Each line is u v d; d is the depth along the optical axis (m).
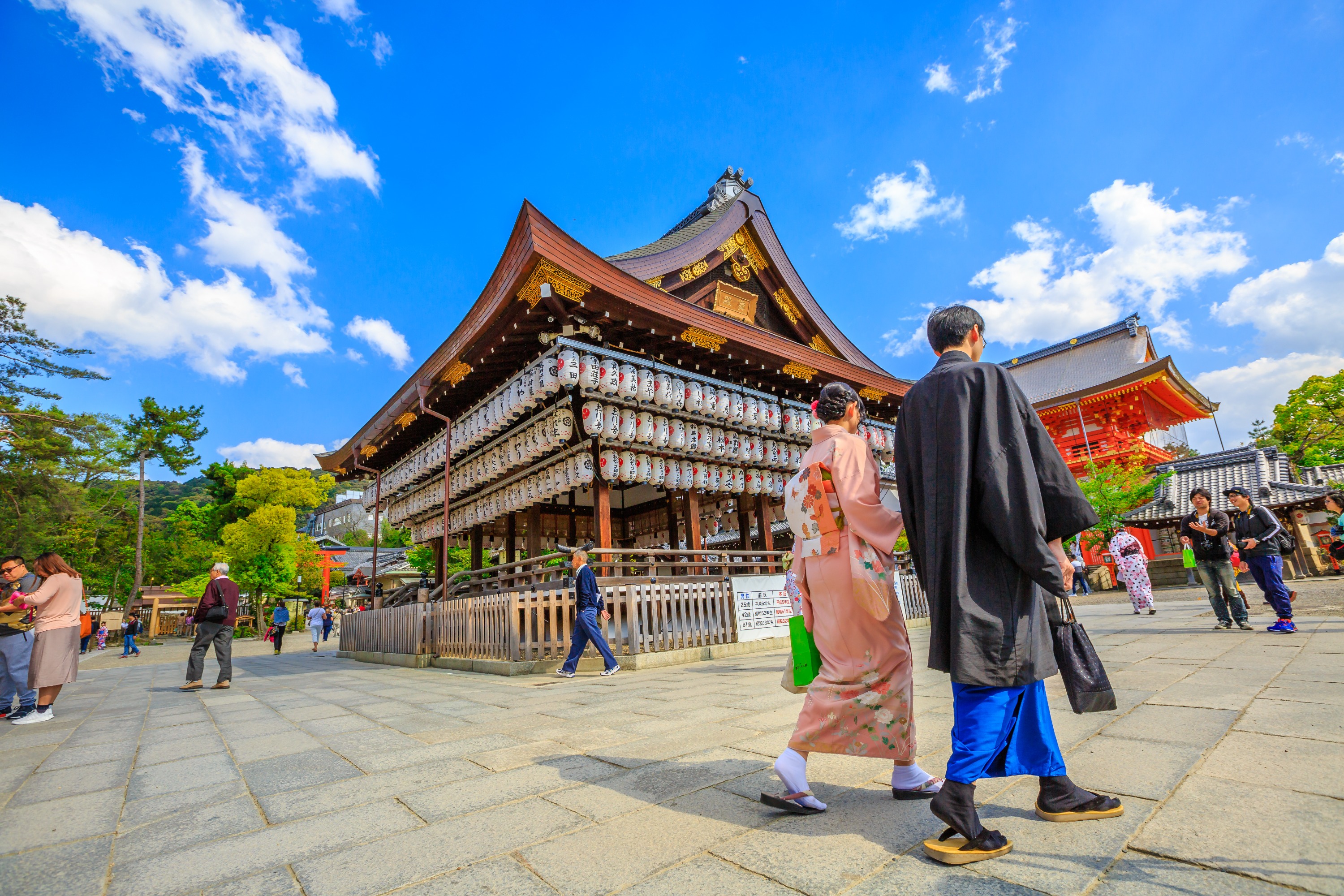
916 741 2.26
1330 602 9.84
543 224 7.45
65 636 5.68
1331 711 3.04
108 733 4.85
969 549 1.92
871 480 2.30
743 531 11.83
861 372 12.06
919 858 1.81
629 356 9.21
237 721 5.14
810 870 1.76
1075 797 2.00
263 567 30.80
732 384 10.52
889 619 2.21
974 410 1.99
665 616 8.14
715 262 11.37
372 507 17.05
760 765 2.87
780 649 9.32
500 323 8.79
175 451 38.28
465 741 3.70
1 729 5.33
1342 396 31.38
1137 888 1.54
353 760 3.39
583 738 3.62
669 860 1.88
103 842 2.30
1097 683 1.93
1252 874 1.55
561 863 1.89
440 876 1.84
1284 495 19.02
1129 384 26.97
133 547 38.56
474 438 10.62
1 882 1.96
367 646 12.84
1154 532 23.05
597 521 9.13
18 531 25.77
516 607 7.94
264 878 1.90
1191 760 2.49
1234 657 5.01
